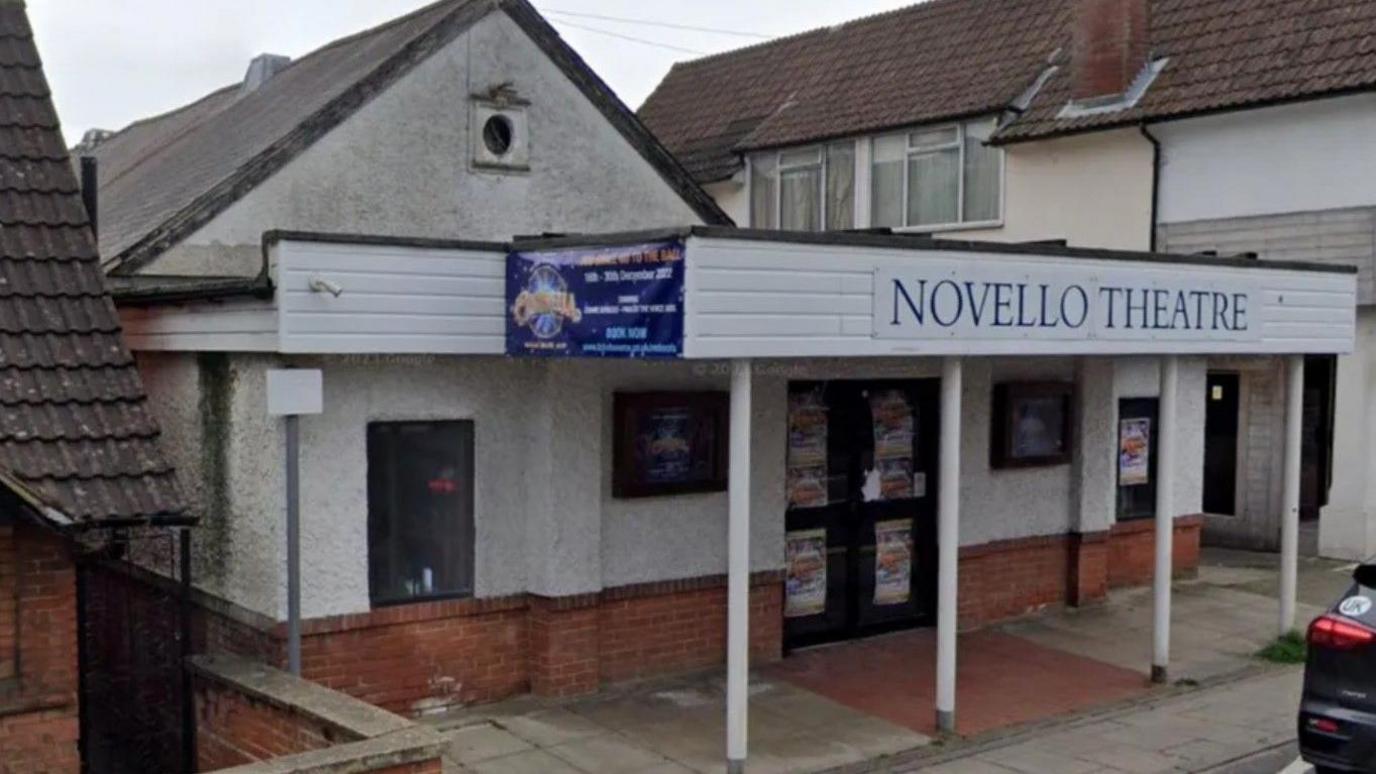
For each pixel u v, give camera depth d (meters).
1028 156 17.59
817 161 20.48
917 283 8.09
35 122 7.51
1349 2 15.12
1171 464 9.98
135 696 8.75
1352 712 6.93
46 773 6.30
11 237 6.95
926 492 11.24
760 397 9.84
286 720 6.63
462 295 8.07
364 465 8.22
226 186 9.70
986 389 11.35
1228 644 11.09
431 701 8.55
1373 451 14.52
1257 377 15.67
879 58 21.00
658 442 9.35
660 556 9.41
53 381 6.44
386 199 10.41
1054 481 11.98
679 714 8.73
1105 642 11.05
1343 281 11.26
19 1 7.99
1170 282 9.69
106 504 6.00
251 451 8.12
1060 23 18.64
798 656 10.27
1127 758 8.21
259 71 14.32
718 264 7.11
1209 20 16.48
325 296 7.54
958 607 11.20
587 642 9.00
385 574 8.43
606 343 7.52
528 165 11.16
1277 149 14.87
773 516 9.98
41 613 6.28
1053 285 8.88
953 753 8.23
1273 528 15.52
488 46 10.88
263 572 8.03
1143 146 16.14
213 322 8.23
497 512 8.80
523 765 7.68
